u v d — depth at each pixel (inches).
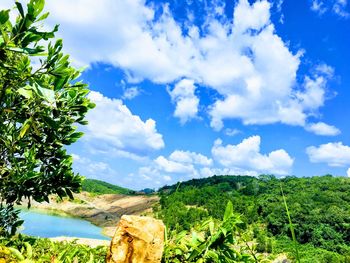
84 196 7682.1
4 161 172.4
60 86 162.7
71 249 107.7
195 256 87.0
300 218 3324.3
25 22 131.3
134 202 7012.8
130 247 82.7
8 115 164.6
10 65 146.6
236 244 92.0
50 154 197.8
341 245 3021.7
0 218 173.6
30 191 185.0
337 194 4434.1
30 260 83.9
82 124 203.2
